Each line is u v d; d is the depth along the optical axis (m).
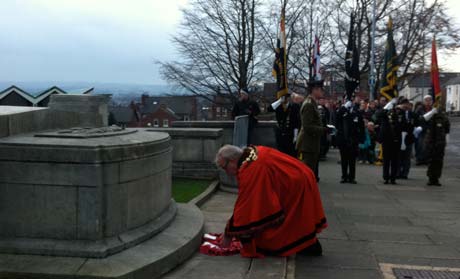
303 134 8.06
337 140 10.34
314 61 14.38
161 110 71.00
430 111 10.23
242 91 13.23
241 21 30.64
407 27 29.95
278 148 10.27
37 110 5.08
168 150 5.38
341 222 6.66
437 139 10.01
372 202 8.18
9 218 4.18
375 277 4.38
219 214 6.61
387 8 29.83
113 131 5.17
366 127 14.37
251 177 4.47
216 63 31.23
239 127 11.17
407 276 4.41
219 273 4.24
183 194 7.78
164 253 4.25
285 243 4.64
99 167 4.05
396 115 10.23
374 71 26.94
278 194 4.58
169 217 5.15
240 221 4.53
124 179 4.28
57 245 4.06
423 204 8.02
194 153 9.59
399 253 5.16
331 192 9.19
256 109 13.27
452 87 86.56
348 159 10.32
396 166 10.29
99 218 4.09
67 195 4.09
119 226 4.26
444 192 9.26
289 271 4.41
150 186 4.75
